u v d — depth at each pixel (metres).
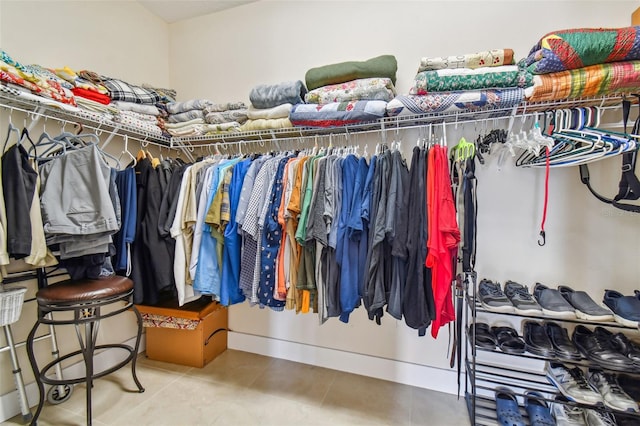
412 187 1.19
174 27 2.29
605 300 1.25
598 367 1.16
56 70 1.43
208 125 1.85
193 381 1.71
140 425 1.36
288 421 1.41
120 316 1.92
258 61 2.06
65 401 1.51
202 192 1.55
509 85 1.25
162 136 1.89
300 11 1.94
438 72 1.31
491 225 1.56
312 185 1.33
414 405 1.53
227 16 2.14
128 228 1.52
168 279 1.58
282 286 1.40
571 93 1.16
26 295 1.45
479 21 1.58
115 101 1.66
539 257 1.50
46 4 1.54
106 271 1.50
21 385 1.35
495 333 1.42
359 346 1.81
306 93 1.69
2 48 1.37
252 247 1.46
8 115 1.40
